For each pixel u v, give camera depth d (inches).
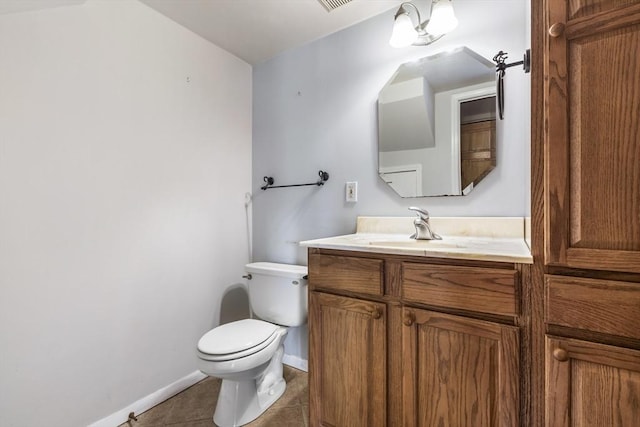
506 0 51.2
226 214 78.7
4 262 43.9
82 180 52.0
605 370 28.0
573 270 29.8
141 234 60.5
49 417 47.8
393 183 62.2
